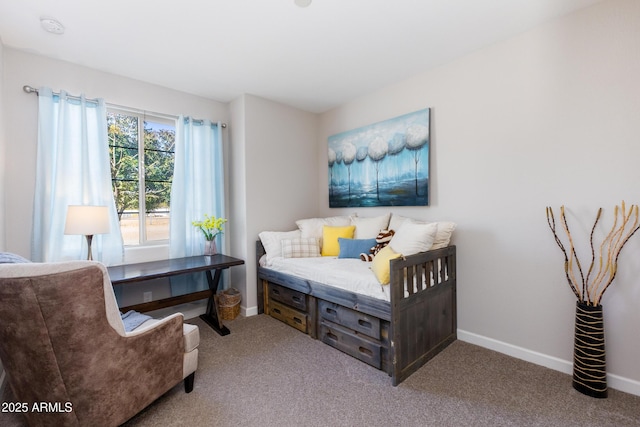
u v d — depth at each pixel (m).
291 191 3.63
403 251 2.22
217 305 2.95
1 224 2.09
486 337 2.40
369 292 2.11
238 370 2.10
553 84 2.03
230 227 3.48
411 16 1.95
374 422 1.58
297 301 2.81
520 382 1.92
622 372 1.81
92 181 2.54
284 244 3.08
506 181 2.27
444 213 2.65
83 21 1.96
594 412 1.62
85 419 1.31
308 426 1.55
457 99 2.54
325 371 2.08
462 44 2.30
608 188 1.83
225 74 2.78
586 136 1.91
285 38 2.20
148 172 3.02
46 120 2.34
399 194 2.95
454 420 1.58
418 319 2.11
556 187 2.03
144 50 2.34
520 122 2.18
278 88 3.11
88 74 2.60
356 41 2.25
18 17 1.90
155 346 1.57
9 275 1.16
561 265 2.03
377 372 2.06
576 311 1.86
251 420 1.60
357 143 3.36
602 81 1.84
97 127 2.57
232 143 3.43
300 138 3.73
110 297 1.38
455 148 2.56
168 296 3.05
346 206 3.52
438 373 2.04
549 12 1.93
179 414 1.64
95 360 1.32
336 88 3.12
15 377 1.29
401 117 2.92
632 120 1.75
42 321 1.19
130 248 2.81
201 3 1.80
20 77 2.29
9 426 1.56
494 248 2.34
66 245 2.41
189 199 3.12
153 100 2.97
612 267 1.80
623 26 1.76
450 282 2.47
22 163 2.30
